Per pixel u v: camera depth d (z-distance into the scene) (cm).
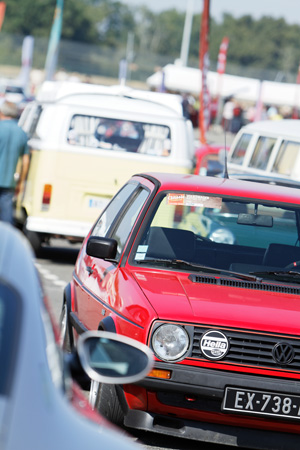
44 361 405
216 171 3055
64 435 390
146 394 905
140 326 909
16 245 438
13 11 18650
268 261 1066
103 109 2172
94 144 2167
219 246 1066
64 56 9550
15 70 11481
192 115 7869
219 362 908
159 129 2194
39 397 393
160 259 1030
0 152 2094
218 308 936
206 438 912
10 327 399
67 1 19375
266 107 8438
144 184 1144
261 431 923
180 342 904
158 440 970
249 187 1148
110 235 1144
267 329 918
